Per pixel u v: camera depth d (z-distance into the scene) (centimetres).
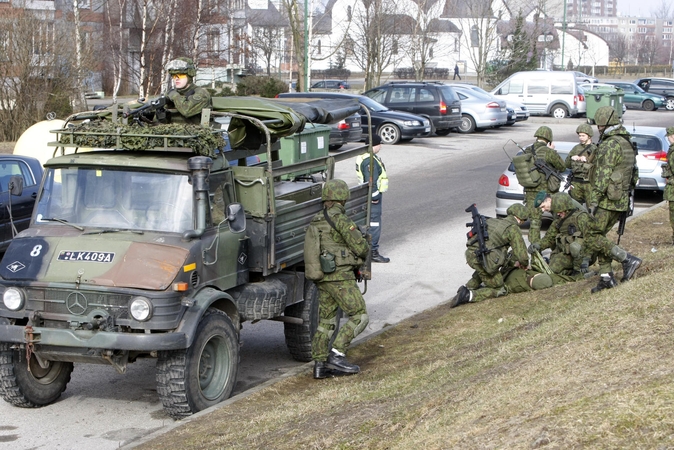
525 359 891
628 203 1348
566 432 601
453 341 1195
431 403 800
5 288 952
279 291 1101
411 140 4216
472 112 4609
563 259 1439
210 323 974
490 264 1384
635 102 6812
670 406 597
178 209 985
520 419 661
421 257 1889
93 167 1010
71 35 3881
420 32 6581
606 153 1322
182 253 948
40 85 3600
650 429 574
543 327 1041
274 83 5234
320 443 766
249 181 1067
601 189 1322
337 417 848
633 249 1755
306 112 1282
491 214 2377
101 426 973
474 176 3123
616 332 877
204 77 6331
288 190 1199
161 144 991
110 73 5962
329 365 1079
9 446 908
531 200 1641
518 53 7825
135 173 1003
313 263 1062
